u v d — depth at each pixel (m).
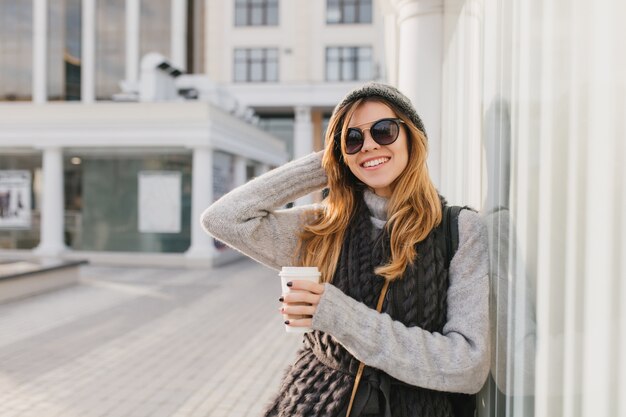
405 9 2.95
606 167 0.74
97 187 13.28
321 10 25.59
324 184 1.60
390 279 1.27
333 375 1.30
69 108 12.68
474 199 1.83
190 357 5.43
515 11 1.24
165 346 5.84
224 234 1.55
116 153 13.17
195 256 12.64
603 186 0.75
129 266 12.92
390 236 1.33
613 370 0.73
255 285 10.18
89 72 24.50
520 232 1.20
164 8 24.67
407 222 1.31
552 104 0.97
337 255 1.41
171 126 12.38
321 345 1.33
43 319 7.14
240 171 15.00
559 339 0.95
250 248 1.56
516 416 1.24
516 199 1.24
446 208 1.39
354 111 1.40
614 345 0.72
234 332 6.48
